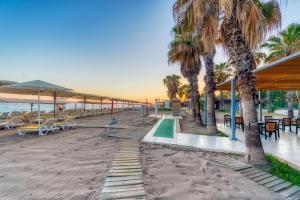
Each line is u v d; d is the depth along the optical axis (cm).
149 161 475
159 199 284
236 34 457
